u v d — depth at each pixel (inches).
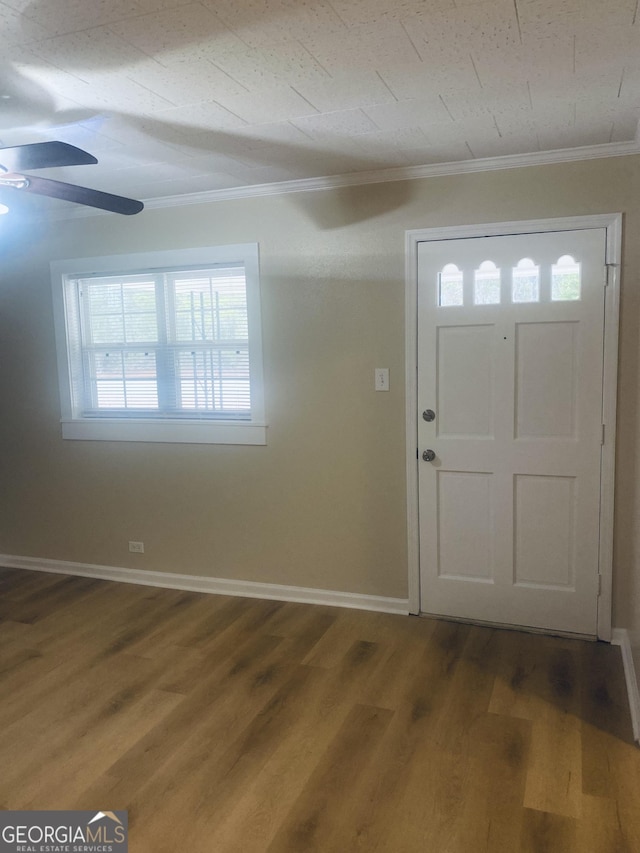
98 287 148.2
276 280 130.0
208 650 114.3
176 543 145.8
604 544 113.2
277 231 128.9
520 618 120.3
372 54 71.3
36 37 65.3
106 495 151.0
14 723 92.4
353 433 128.0
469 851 67.2
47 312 150.0
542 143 104.0
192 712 94.4
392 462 125.9
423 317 120.5
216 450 139.4
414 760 82.2
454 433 121.1
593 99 85.5
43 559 159.8
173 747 86.0
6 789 78.2
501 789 76.4
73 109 85.4
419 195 118.4
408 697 97.2
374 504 128.2
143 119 89.7
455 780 78.2
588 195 108.3
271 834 70.1
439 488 123.3
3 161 70.9
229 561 141.4
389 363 123.8
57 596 142.3
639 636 92.0
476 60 73.2
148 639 119.3
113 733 89.5
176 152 104.9
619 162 106.2
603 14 63.3
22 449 157.9
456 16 63.3
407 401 123.0
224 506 140.3
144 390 146.6
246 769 81.1
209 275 137.9
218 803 75.1
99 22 62.6
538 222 111.4
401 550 127.4
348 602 132.5
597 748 83.9
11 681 104.6
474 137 100.4
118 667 108.7
